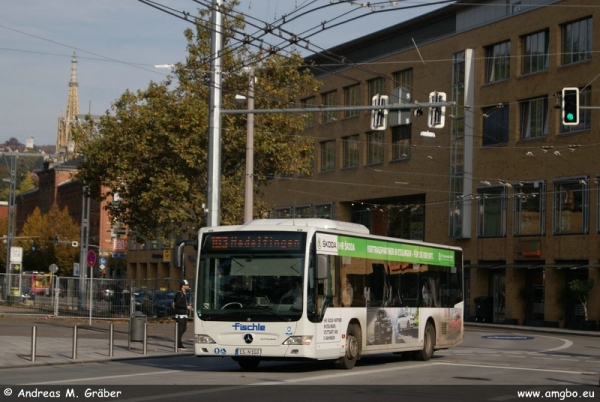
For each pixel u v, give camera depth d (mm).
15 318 41656
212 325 18062
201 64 38156
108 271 91875
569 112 23359
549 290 46000
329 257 18672
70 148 156125
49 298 42562
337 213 63656
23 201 138500
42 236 90375
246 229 18406
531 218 47875
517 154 48750
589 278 43219
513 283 48406
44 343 26344
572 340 34156
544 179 46969
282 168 41031
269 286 17969
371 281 20531
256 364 20094
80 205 110500
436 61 54469
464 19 52969
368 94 60406
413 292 22594
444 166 53812
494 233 50219
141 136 40344
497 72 50781
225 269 18312
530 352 26828
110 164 41156
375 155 60344
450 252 25125
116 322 40438
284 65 40219
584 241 44281
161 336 30938
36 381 15797
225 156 40188
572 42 45906
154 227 42344
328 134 64375
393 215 59312
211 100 26500
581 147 44844
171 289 44344
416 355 22984
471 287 51438
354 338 19641
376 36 59094
